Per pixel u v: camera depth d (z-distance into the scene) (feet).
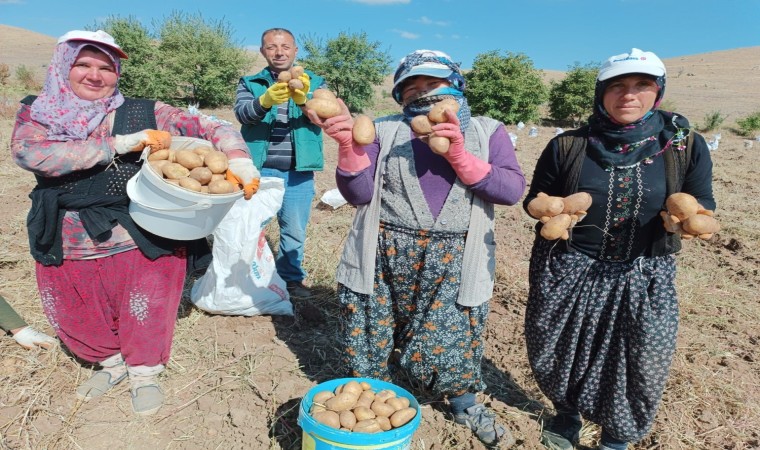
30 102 8.36
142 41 65.72
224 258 12.62
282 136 13.17
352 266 8.86
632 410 8.38
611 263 8.14
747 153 48.91
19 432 9.20
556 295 8.45
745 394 11.46
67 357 11.24
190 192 7.99
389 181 8.47
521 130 65.21
